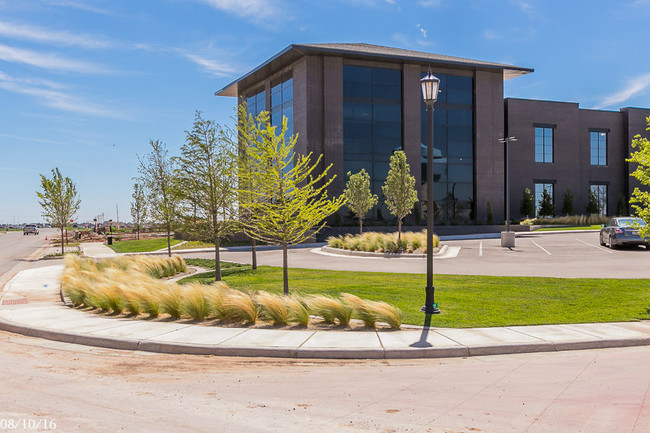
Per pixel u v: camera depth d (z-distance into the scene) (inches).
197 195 690.8
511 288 536.4
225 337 350.0
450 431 191.0
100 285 482.9
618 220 1048.2
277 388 247.9
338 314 392.2
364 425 197.5
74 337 361.7
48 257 1261.1
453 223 1672.0
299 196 512.4
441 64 1632.6
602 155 2085.4
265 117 553.0
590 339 333.4
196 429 193.2
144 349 336.2
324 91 1520.7
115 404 223.1
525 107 1921.8
